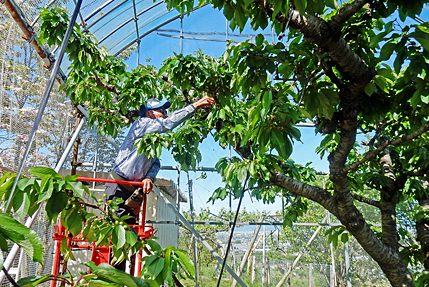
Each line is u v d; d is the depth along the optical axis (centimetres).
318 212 873
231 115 317
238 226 548
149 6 568
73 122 479
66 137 423
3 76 263
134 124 314
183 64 309
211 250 436
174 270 117
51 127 356
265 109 160
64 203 105
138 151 280
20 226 58
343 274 812
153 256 117
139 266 262
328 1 152
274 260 827
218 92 313
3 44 267
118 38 607
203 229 648
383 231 308
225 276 469
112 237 142
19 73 281
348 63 210
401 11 197
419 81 203
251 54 206
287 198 461
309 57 212
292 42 206
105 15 512
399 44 184
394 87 240
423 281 263
